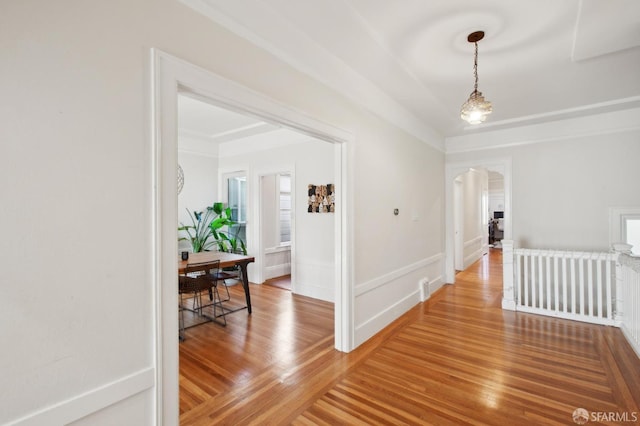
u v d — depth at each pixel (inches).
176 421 59.9
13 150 42.1
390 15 83.9
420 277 177.9
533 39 95.3
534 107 155.0
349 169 113.0
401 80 124.3
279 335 129.3
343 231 112.7
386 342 122.1
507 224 190.2
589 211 166.9
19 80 42.8
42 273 44.5
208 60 66.7
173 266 59.6
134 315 54.2
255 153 218.4
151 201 56.4
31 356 43.5
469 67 113.3
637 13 80.4
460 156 208.1
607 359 106.3
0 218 41.0
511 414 78.1
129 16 54.2
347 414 79.1
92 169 49.4
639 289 107.5
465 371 99.3
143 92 55.7
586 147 167.2
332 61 104.0
